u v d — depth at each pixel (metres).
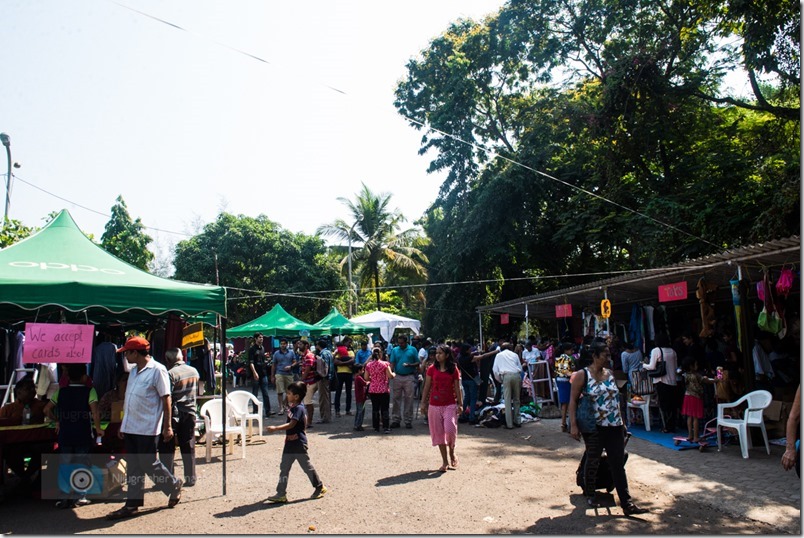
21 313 8.89
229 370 24.30
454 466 8.30
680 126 18.52
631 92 17.42
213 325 11.62
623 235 19.89
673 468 8.04
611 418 6.12
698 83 17.55
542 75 23.09
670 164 19.97
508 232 23.75
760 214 14.10
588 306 18.38
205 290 7.53
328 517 6.12
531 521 5.91
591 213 20.50
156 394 6.38
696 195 17.70
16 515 6.31
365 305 35.62
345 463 8.81
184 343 10.93
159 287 7.21
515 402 12.22
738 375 9.78
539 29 21.42
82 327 6.63
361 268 36.09
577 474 6.86
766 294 9.12
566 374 11.39
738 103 16.69
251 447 10.58
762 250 8.60
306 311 32.97
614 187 19.12
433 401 8.30
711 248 16.30
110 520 6.09
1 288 6.33
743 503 6.31
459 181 27.06
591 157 21.83
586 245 25.17
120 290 6.96
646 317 14.23
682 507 6.29
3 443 6.89
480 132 27.22
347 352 14.98
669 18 17.44
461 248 25.12
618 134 18.28
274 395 20.08
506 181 22.72
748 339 9.24
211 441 9.31
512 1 21.73
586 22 19.91
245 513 6.29
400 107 27.83
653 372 10.66
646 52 17.16
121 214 28.81
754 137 18.20
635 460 8.64
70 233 8.19
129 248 28.36
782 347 11.17
